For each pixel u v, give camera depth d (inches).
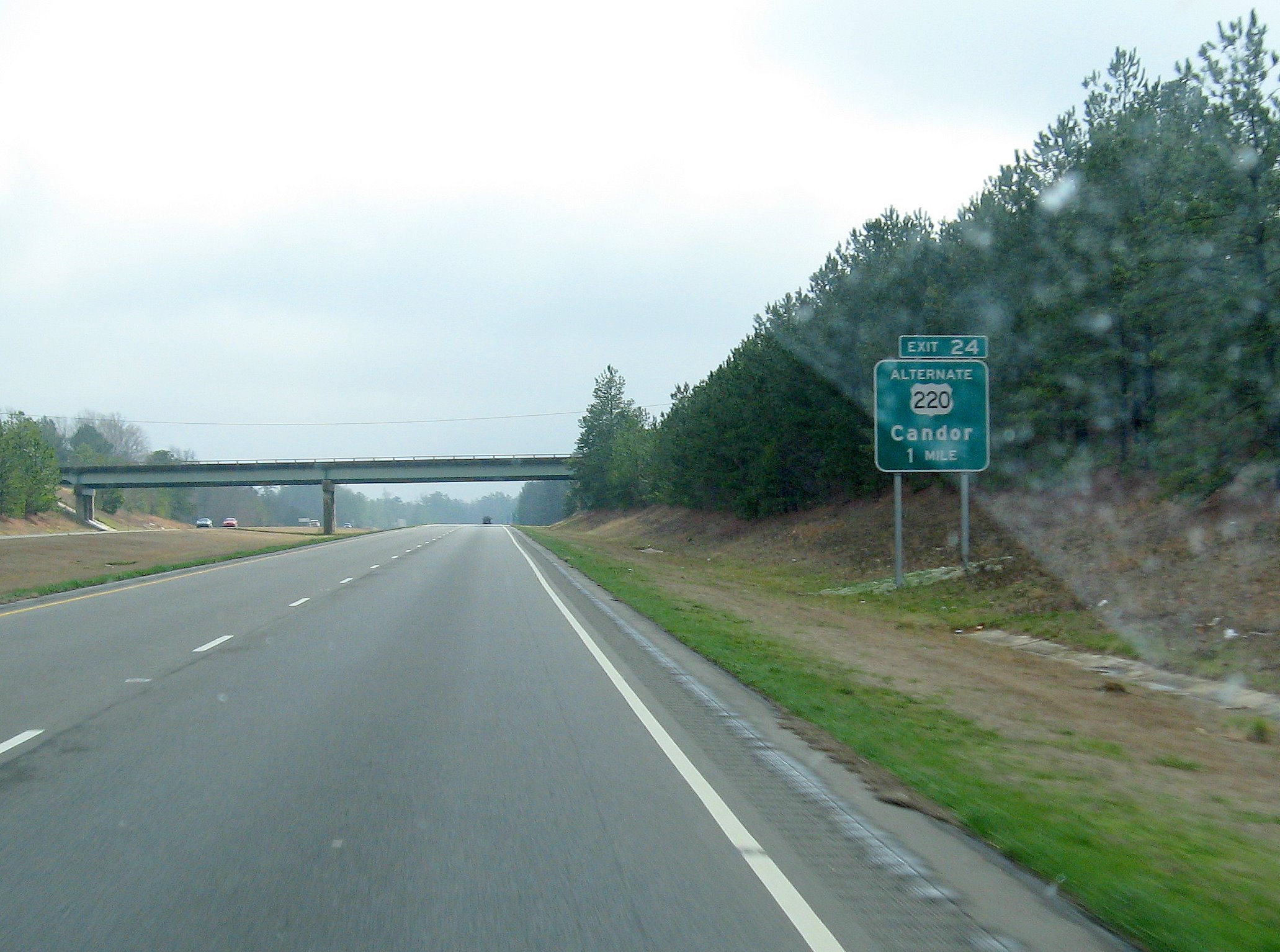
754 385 1987.0
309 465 4119.1
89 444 7003.0
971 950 184.9
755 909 202.5
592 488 4434.1
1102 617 755.4
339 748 340.8
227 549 2050.9
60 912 199.8
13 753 331.9
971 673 601.9
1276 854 264.1
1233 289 795.4
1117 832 268.5
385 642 621.6
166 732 365.4
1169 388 916.6
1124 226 1007.0
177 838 245.0
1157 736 442.3
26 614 780.6
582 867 225.8
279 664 530.3
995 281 1258.6
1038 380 1167.6
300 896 208.1
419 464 4183.1
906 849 241.1
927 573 1111.0
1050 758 370.6
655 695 446.9
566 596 970.7
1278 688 538.6
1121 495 1061.1
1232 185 804.6
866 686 510.6
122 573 1204.5
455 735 362.0
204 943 185.9
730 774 310.0
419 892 209.9
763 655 595.5
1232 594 699.4
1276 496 819.4
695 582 1267.2
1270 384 780.6
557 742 351.3
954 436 1032.8
